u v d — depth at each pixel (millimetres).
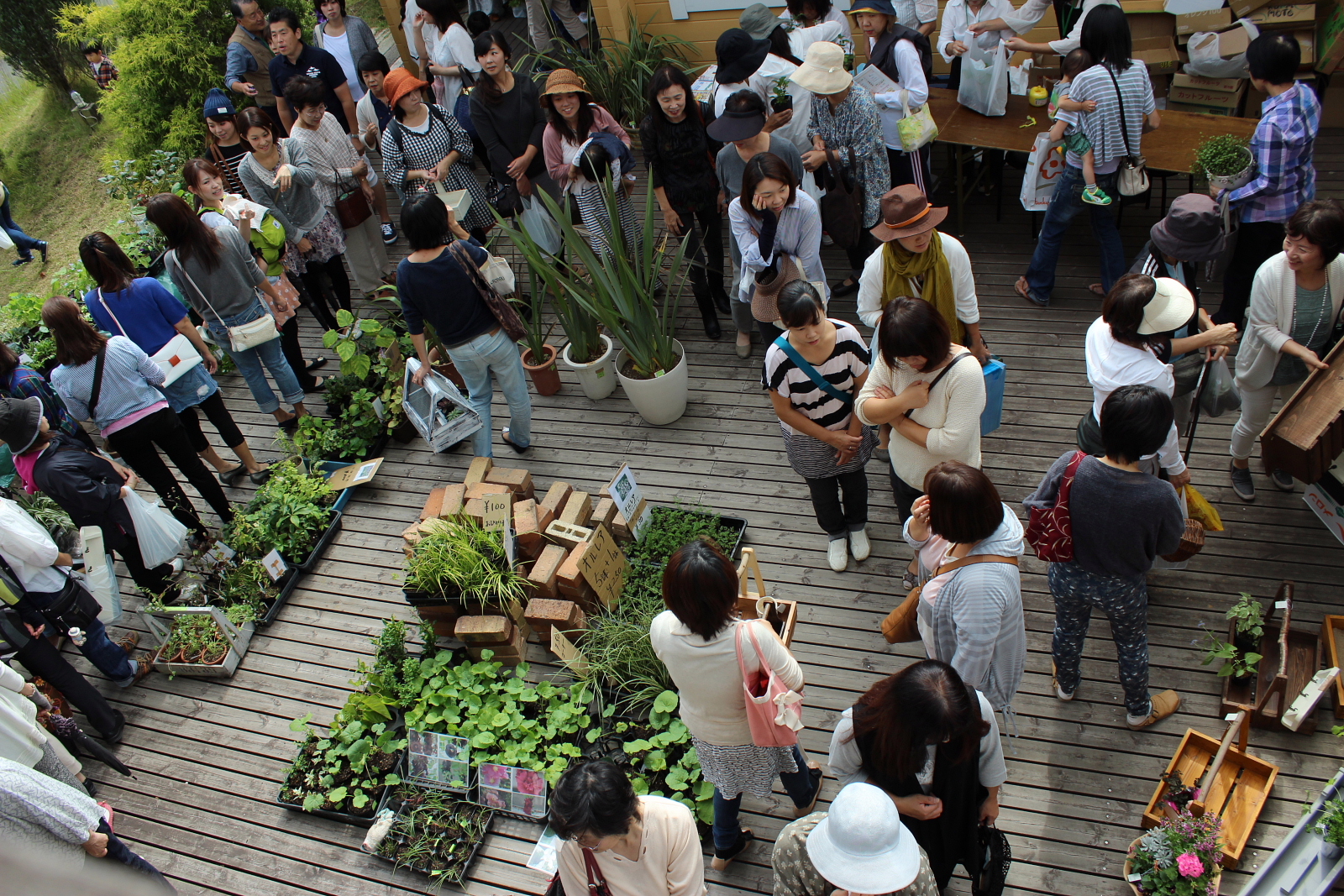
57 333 4371
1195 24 5852
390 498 5332
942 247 3859
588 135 5531
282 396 6160
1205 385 3809
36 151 13719
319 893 3643
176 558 5023
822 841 2141
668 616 2770
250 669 4562
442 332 4742
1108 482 2889
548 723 3920
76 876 451
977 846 2668
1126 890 3156
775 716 2691
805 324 3453
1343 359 3664
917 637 3258
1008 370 5172
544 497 5004
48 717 3961
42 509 5156
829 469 3967
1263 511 4215
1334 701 3459
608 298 5145
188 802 4055
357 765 3936
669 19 7535
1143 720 3533
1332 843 2826
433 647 4359
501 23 9453
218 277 5156
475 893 3535
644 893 2361
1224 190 4348
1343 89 6047
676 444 5230
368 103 6934
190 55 8531
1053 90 5660
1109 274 5203
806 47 5809
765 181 4234
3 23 13234
